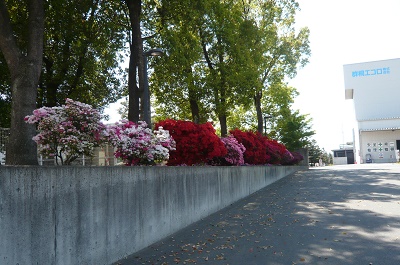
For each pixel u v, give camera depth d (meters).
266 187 18.83
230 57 24.73
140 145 8.42
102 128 6.99
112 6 17.27
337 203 11.30
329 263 5.61
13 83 7.66
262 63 30.70
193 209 9.80
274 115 40.50
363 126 65.94
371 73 68.00
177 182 8.91
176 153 12.36
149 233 7.47
